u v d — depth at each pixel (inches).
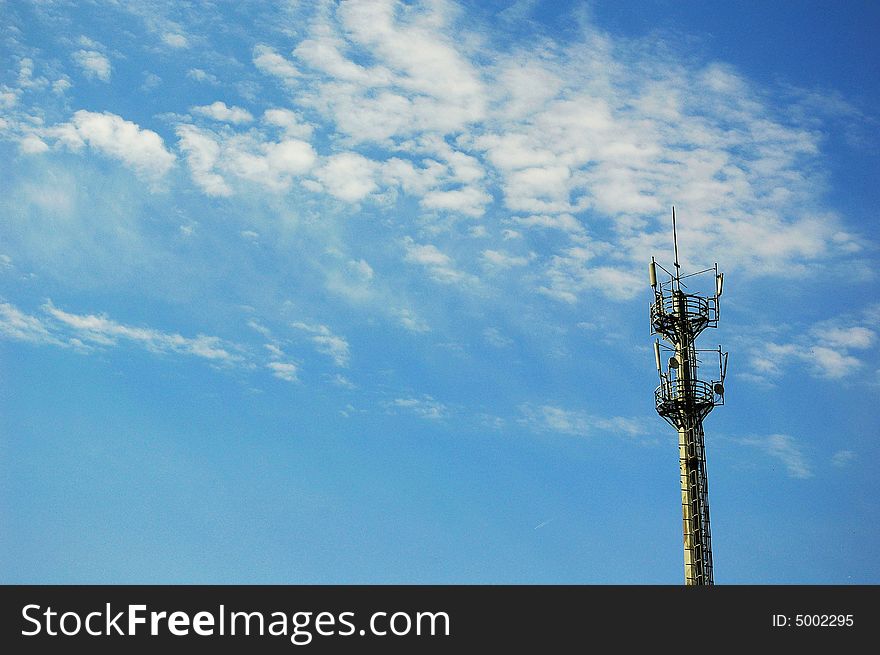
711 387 2716.5
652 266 2839.6
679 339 2751.0
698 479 2628.0
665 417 2714.1
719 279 2805.1
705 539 2578.7
